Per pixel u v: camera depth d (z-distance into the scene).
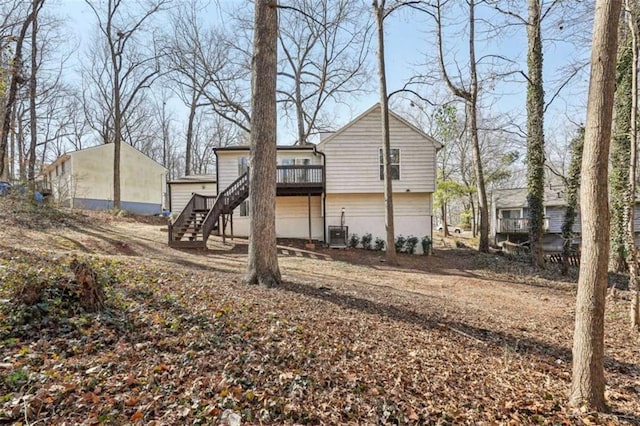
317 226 18.62
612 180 13.17
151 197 29.81
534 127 14.66
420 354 4.61
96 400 2.73
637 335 6.59
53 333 3.69
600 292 3.58
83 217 16.25
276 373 3.55
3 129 15.88
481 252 18.00
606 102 3.46
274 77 7.32
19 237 10.86
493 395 3.74
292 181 16.78
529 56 14.45
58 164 27.12
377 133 17.30
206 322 4.55
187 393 2.97
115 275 5.95
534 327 6.62
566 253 13.77
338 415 3.02
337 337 4.77
